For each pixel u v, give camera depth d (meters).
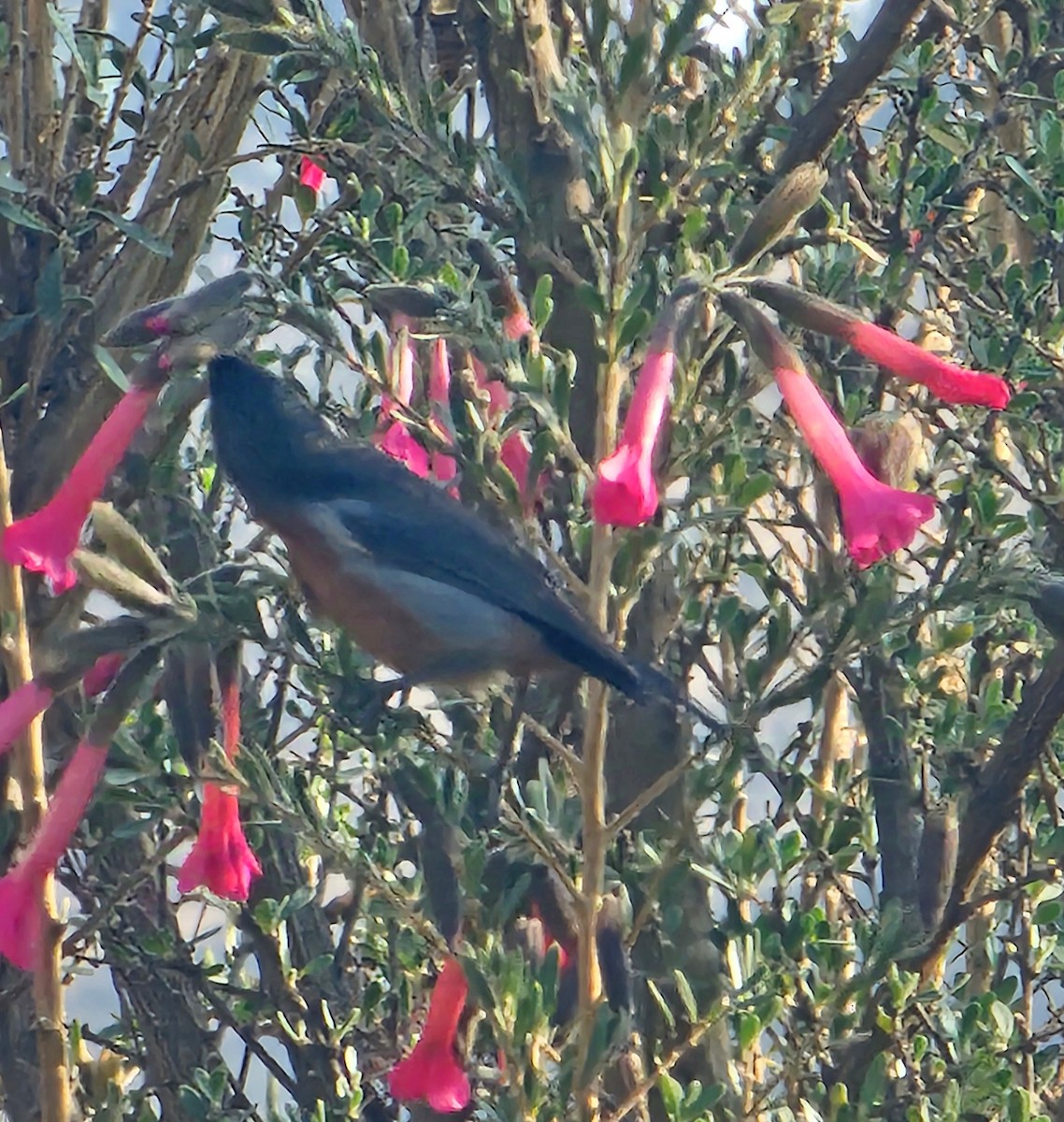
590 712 5.09
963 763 7.13
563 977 5.52
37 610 6.63
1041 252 8.20
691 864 5.96
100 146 6.84
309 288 6.99
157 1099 8.92
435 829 5.25
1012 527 5.88
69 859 7.86
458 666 4.26
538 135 6.37
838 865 6.51
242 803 7.34
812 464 7.30
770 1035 6.96
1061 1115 7.40
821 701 7.24
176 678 5.57
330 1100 7.46
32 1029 7.11
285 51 5.99
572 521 5.66
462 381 5.42
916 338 8.58
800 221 7.48
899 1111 6.31
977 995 7.41
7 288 7.18
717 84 5.99
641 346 5.21
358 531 4.14
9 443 7.05
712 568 6.92
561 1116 5.11
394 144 6.44
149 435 6.66
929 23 8.43
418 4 8.12
